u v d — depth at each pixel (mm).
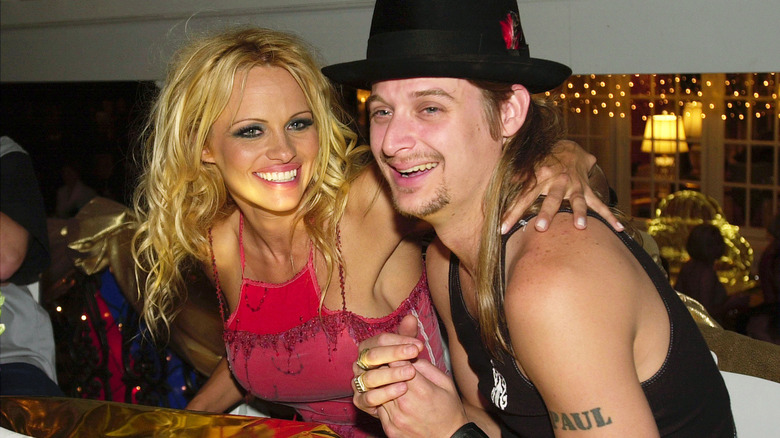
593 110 6043
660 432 1169
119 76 3875
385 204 1781
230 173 1726
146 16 3654
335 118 1830
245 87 1655
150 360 2818
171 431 1271
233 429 1261
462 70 1154
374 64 1179
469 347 1450
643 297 1112
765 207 5551
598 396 1022
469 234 1287
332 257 1808
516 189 1224
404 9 1259
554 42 2689
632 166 6070
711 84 5629
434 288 1622
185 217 1889
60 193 5008
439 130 1185
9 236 2488
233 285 1963
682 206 4918
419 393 1260
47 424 1347
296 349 1837
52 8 4043
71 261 2828
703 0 2350
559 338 1026
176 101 1748
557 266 1053
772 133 5449
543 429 1249
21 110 5770
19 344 2455
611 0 2529
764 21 2248
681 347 1163
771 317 3807
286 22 3252
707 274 4199
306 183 1749
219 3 3408
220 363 2072
